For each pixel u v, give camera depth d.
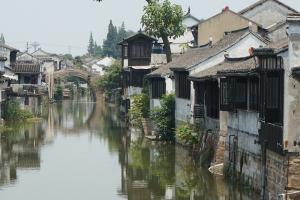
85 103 125.62
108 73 122.31
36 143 56.12
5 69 81.50
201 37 61.78
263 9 63.78
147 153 48.31
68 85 150.12
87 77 135.12
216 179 34.94
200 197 32.31
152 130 59.50
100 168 42.25
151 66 72.69
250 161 30.77
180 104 50.22
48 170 41.72
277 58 26.00
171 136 53.69
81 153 49.59
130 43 77.50
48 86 123.38
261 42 45.28
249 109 31.00
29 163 44.62
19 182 37.41
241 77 32.06
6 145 54.44
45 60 137.88
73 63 175.50
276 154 26.28
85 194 33.94
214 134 38.72
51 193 34.25
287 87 25.17
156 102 59.28
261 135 28.11
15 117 76.31
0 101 68.31
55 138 60.16
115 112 97.88
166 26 71.00
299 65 24.97
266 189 27.64
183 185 35.38
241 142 32.44
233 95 33.38
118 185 36.25
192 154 43.06
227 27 61.53
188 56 54.34
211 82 39.62
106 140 58.12
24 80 98.31
